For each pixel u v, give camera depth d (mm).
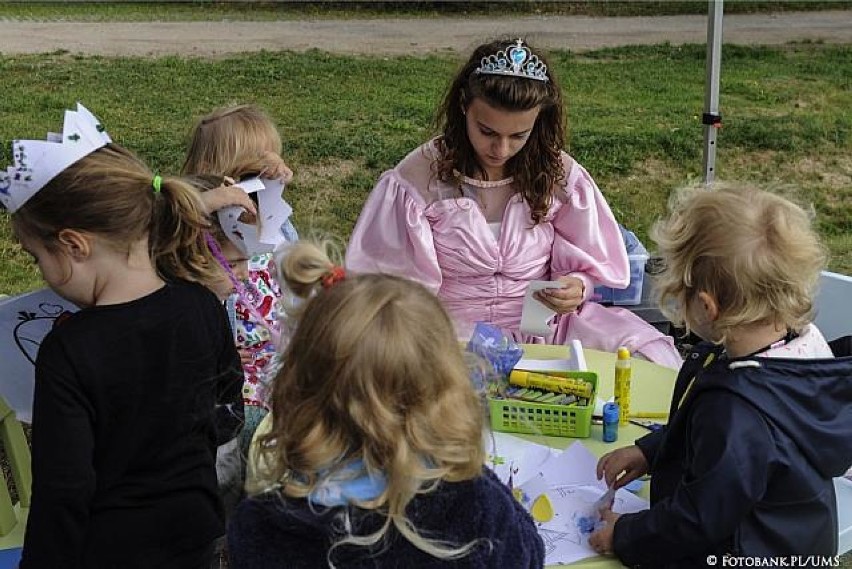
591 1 11438
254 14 10453
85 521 1582
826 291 2672
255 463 1477
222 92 7801
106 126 6793
